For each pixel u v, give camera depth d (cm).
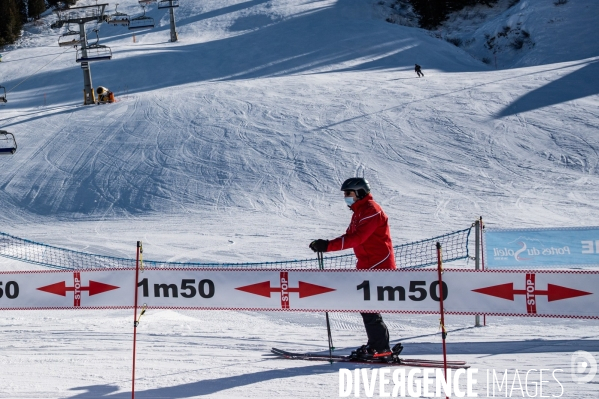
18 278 568
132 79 4228
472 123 2412
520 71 3136
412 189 1945
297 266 1188
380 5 5934
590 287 491
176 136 2600
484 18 5644
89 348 603
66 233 1808
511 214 1627
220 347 605
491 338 631
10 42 5606
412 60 4338
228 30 5475
